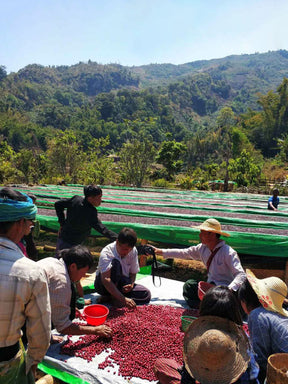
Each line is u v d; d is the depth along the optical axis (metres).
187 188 21.81
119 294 3.87
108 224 5.61
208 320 2.11
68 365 2.81
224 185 21.19
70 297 3.03
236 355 1.99
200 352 1.98
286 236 4.98
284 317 2.48
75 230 4.44
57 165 24.38
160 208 7.59
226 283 3.92
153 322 3.51
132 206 7.62
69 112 142.25
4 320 1.76
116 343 3.17
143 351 3.04
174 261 5.60
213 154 81.38
